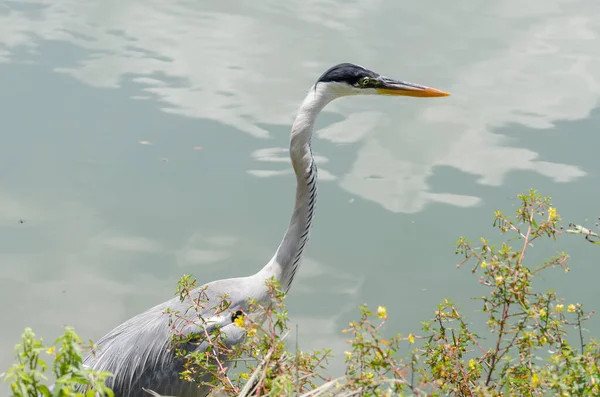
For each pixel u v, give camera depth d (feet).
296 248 30.66
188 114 53.21
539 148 50.55
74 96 54.95
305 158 29.86
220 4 69.51
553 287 39.52
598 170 48.29
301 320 37.93
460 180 47.57
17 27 64.28
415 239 43.11
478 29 65.51
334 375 33.94
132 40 62.69
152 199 45.93
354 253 42.39
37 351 15.33
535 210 23.45
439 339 22.07
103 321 37.29
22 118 52.54
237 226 43.86
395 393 18.90
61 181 47.34
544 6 70.38
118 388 28.09
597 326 37.27
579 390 18.75
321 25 65.67
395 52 60.80
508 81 57.77
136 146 50.21
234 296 29.68
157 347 28.17
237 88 56.24
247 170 48.32
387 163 49.24
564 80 57.93
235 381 24.90
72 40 62.54
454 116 54.08
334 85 29.71
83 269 40.78
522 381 20.52
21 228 43.57
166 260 41.45
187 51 61.05
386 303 38.75
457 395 21.42
